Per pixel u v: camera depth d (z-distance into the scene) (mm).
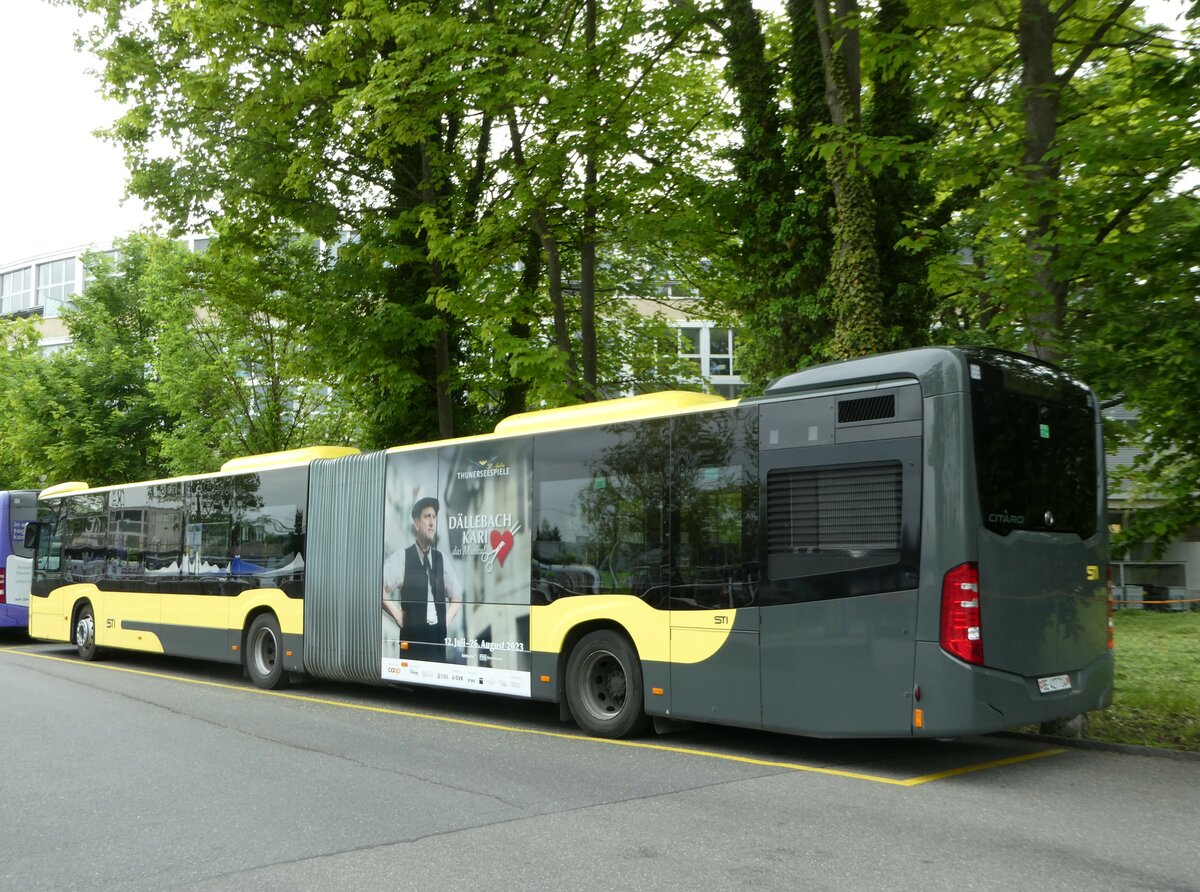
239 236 18828
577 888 4910
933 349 7441
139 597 16391
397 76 14359
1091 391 8344
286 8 16797
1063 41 11844
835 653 7641
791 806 6512
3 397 31281
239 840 5891
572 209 15688
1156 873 5070
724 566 8477
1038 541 7527
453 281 19031
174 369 25125
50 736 9539
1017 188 10109
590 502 9703
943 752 8391
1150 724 8883
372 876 5148
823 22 12531
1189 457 10586
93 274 32438
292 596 13289
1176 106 9617
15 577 20844
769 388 8398
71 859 5602
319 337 18500
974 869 5145
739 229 15609
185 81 16906
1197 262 9766
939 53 13570
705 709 8516
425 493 11594
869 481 7598
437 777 7551
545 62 14438
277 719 10688
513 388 20422
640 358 22266
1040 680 7418
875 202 13961
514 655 10289
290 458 13812
